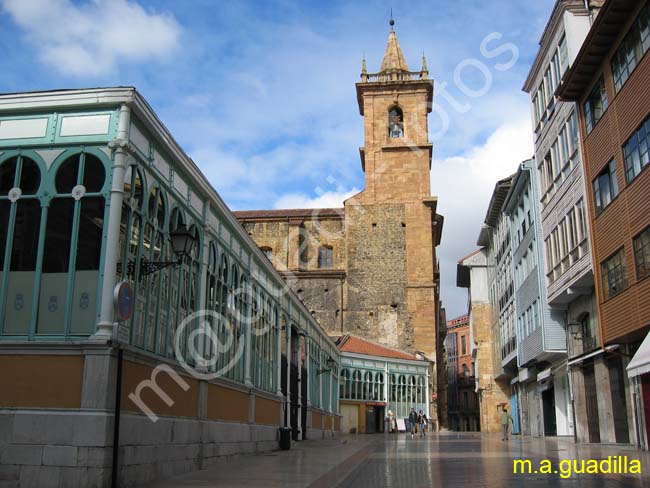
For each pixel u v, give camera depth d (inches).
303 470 563.5
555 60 1137.4
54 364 427.8
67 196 462.9
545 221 1230.3
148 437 474.0
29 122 482.0
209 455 606.9
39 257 455.8
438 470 561.0
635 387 853.8
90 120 473.7
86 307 441.4
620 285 857.5
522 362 1515.7
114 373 427.5
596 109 931.3
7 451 416.2
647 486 425.1
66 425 413.7
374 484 450.0
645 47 765.9
